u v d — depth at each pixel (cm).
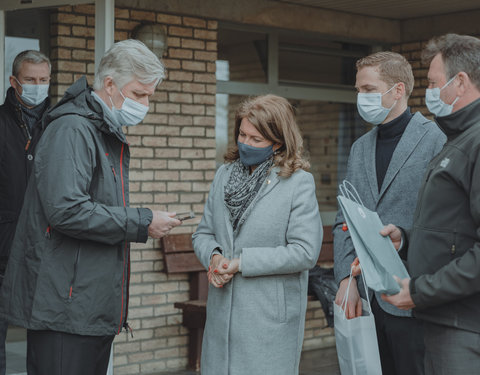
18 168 432
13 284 284
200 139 600
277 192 299
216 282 296
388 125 333
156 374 574
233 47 629
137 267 573
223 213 305
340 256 335
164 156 582
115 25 552
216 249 303
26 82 432
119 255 288
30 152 433
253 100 304
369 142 342
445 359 248
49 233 279
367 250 254
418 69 702
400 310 315
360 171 340
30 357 290
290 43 668
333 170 711
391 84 325
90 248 280
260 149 299
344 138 717
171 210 586
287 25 643
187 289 598
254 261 290
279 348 297
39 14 544
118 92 286
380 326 326
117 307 288
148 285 578
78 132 277
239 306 297
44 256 278
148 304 578
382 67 326
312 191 302
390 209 325
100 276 281
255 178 300
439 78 255
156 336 582
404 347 319
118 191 290
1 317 287
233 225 303
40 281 277
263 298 296
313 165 695
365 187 336
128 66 284
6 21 553
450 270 236
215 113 607
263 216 297
